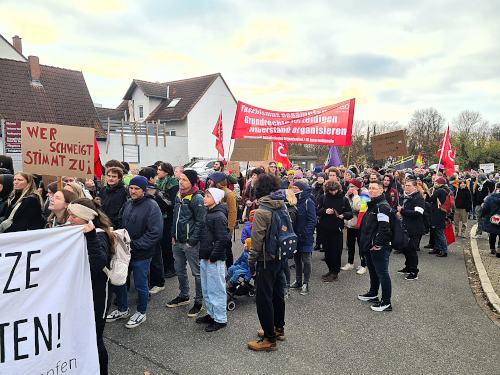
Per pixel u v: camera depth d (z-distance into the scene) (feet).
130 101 117.39
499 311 17.58
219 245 14.96
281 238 13.46
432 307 18.21
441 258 28.35
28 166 14.67
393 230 17.52
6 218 15.74
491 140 160.97
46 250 9.25
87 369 9.81
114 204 18.28
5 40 92.43
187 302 17.98
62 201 12.77
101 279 10.85
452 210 31.63
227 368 12.61
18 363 8.77
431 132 237.66
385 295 17.56
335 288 20.79
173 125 109.50
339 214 21.56
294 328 15.74
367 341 14.65
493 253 29.53
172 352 13.61
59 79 83.46
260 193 13.84
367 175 32.89
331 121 28.60
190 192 16.53
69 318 9.57
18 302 8.82
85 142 15.69
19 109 74.49
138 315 15.75
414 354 13.69
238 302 18.60
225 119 115.03
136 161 80.59
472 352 13.88
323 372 12.44
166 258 21.97
